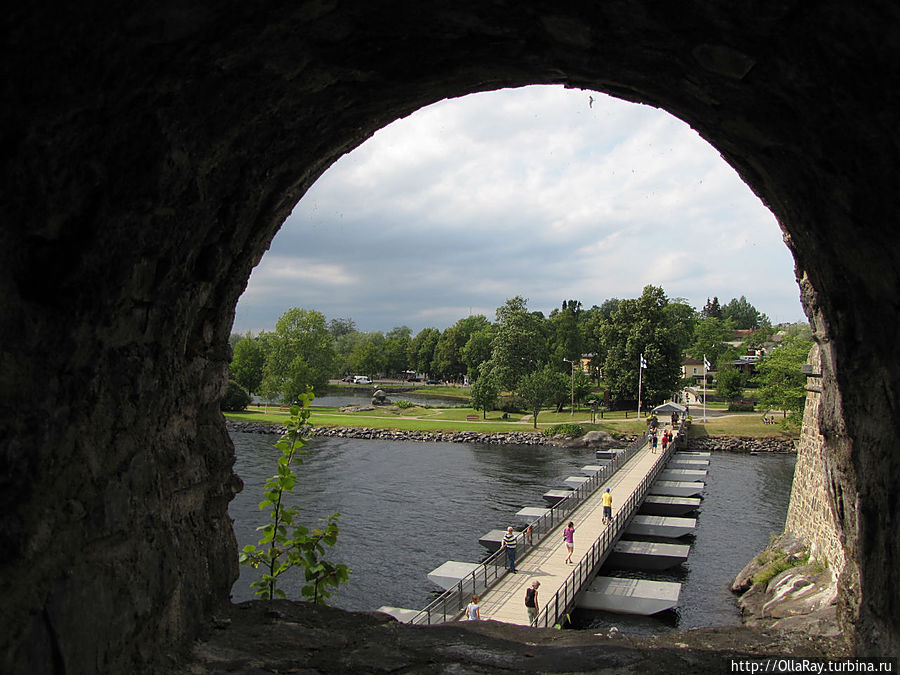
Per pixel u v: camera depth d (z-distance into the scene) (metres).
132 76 3.02
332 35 3.73
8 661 2.94
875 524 4.59
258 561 5.76
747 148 4.79
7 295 2.91
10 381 2.96
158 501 4.27
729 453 47.62
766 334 120.44
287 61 3.76
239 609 5.34
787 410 54.12
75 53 2.69
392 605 19.08
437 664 4.62
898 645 4.16
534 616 14.01
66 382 3.29
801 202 4.68
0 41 2.47
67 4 2.50
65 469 3.32
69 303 3.20
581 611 17.27
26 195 2.86
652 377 62.31
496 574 17.25
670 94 4.56
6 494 2.96
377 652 4.75
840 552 11.98
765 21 3.27
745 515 28.92
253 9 3.14
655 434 44.81
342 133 5.10
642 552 21.28
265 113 4.11
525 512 26.64
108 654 3.66
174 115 3.44
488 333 94.38
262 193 4.86
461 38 4.05
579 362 91.50
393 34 3.92
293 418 5.84
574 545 20.36
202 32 3.09
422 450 48.34
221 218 4.48
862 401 4.73
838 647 5.09
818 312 5.60
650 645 5.11
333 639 4.93
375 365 131.50
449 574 18.97
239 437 51.31
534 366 70.00
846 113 3.50
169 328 4.25
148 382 4.08
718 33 3.53
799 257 5.56
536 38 4.08
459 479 36.78
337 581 5.77
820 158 4.02
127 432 3.89
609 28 3.80
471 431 55.94
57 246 3.15
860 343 4.65
